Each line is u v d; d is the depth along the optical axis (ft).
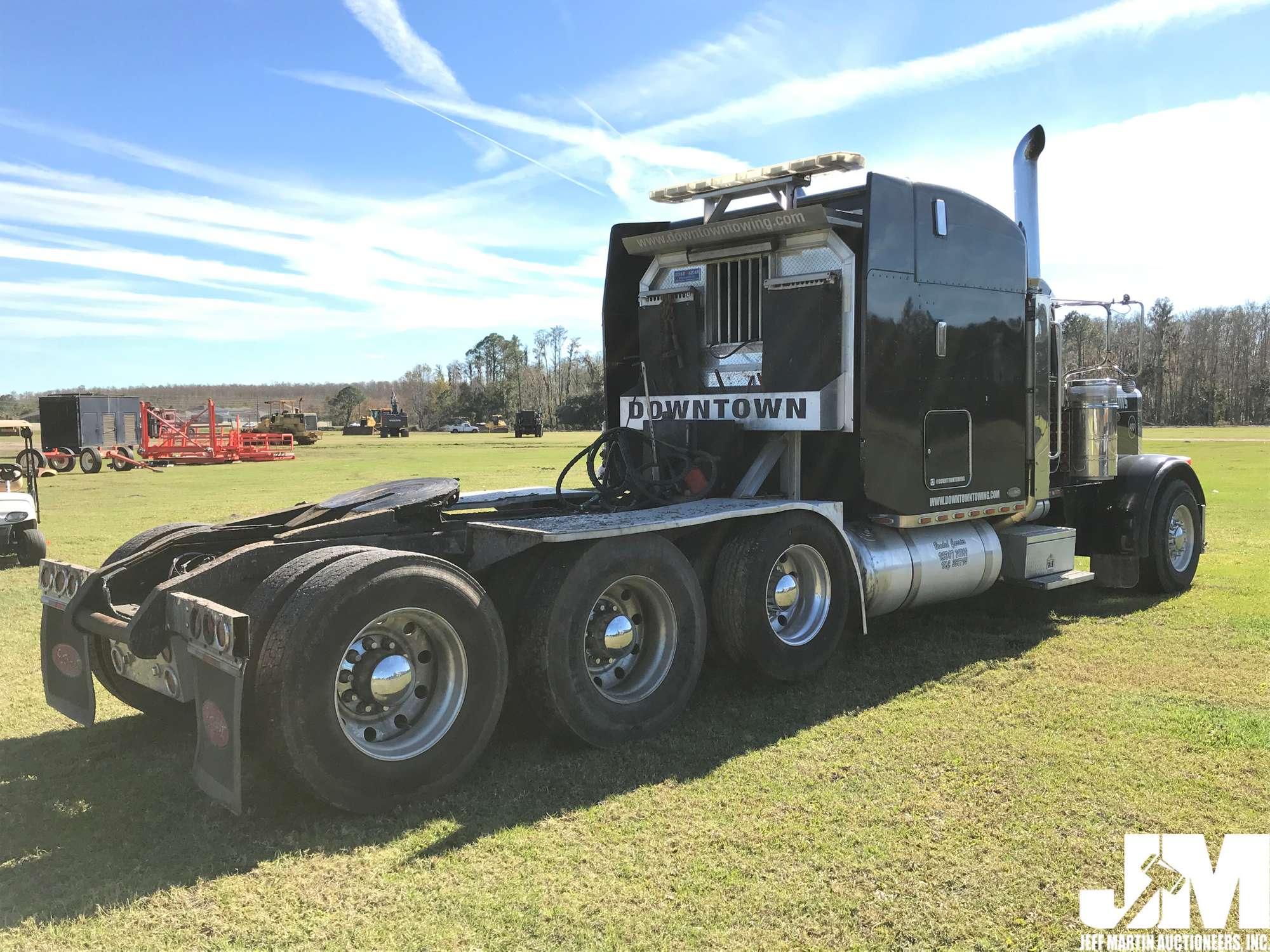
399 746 12.52
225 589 13.29
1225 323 332.19
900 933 9.42
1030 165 23.45
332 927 9.60
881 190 18.61
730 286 20.99
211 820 12.17
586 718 14.21
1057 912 9.80
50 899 10.19
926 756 14.15
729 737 15.14
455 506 19.43
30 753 14.76
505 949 9.16
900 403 19.19
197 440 119.44
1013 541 22.98
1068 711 16.15
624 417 23.03
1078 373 26.40
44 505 55.62
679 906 9.93
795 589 17.87
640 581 15.19
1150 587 26.40
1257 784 12.92
